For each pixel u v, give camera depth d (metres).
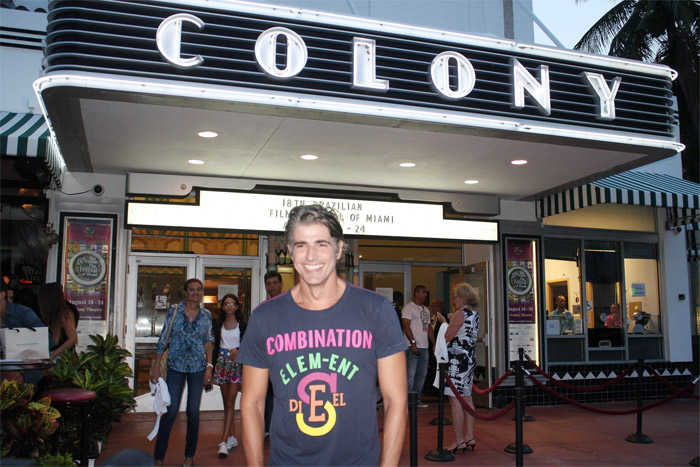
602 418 9.14
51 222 8.14
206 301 9.23
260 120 6.00
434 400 10.44
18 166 7.36
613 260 11.08
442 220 9.20
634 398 10.77
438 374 6.80
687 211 11.05
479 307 10.52
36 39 8.19
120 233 8.41
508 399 9.88
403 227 8.97
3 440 4.50
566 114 6.54
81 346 8.18
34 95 8.09
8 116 7.50
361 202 8.75
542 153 7.21
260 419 2.57
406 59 6.00
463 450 6.93
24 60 8.13
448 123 6.01
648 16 18.52
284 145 6.91
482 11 10.38
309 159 7.53
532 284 10.31
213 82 5.34
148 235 9.03
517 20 10.61
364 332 2.48
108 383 6.20
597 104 6.64
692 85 18.28
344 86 5.75
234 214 8.17
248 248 9.48
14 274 7.97
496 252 10.19
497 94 6.24
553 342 10.44
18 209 8.07
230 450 6.81
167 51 5.20
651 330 11.22
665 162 11.57
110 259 8.35
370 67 5.78
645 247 11.38
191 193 8.57
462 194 9.43
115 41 5.19
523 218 10.34
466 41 6.23
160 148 7.03
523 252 10.34
